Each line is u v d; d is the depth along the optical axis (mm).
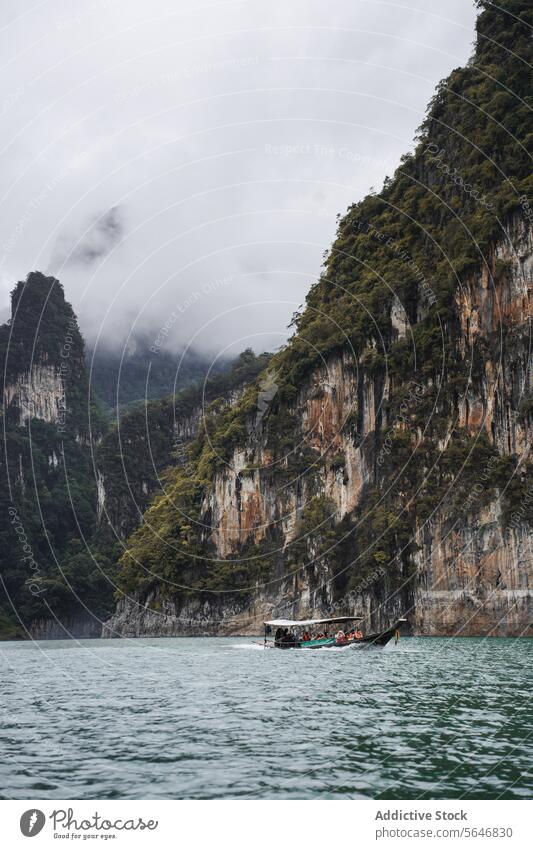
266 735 22312
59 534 179625
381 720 24469
